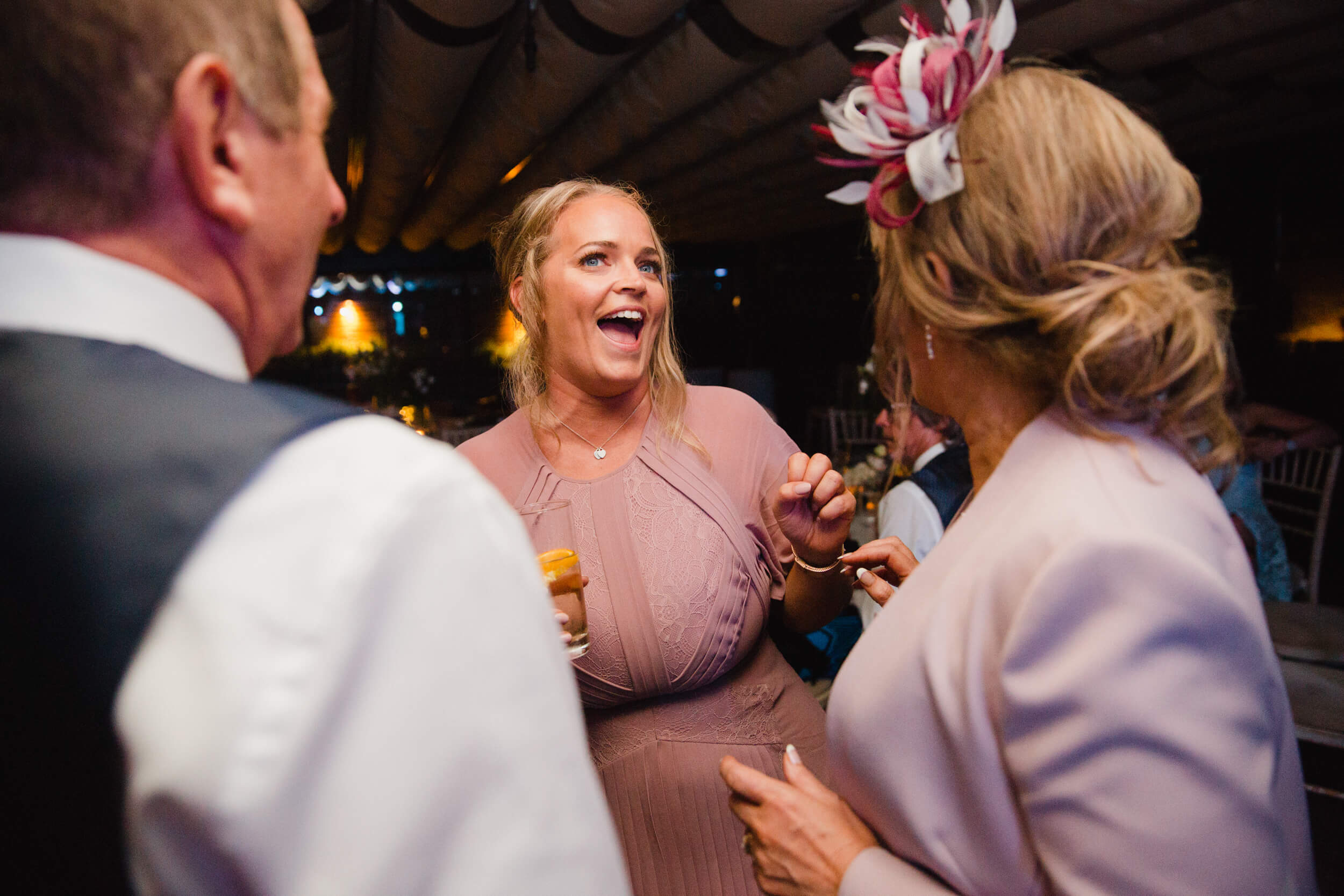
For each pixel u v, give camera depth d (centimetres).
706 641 111
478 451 128
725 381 837
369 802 32
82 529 32
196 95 37
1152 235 59
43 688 32
